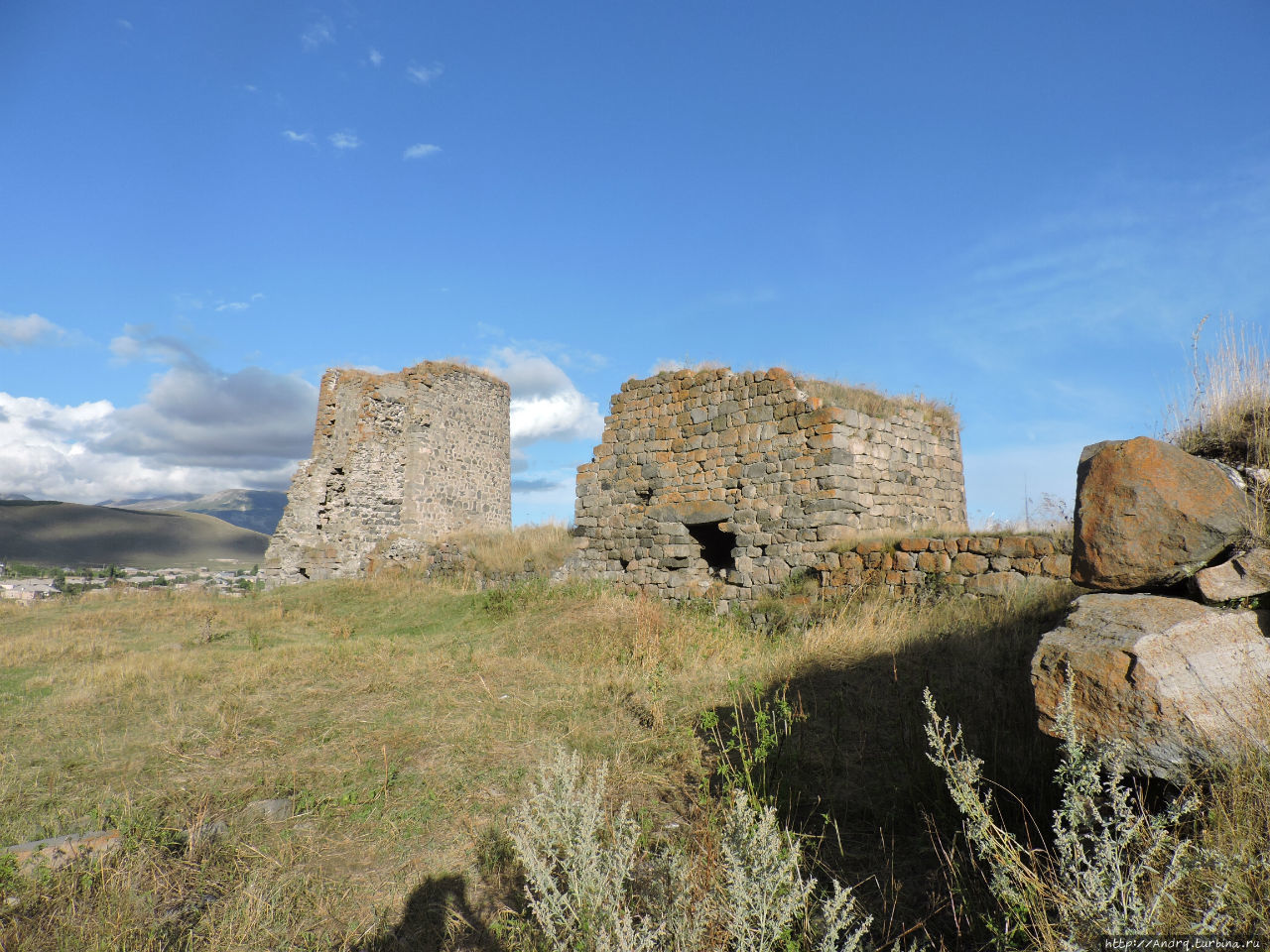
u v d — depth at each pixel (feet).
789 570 42.14
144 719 23.47
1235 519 11.46
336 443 79.66
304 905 11.98
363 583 65.87
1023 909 8.25
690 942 8.45
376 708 24.03
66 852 13.21
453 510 84.07
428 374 82.58
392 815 15.49
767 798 13.28
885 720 18.02
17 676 31.07
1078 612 11.33
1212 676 9.25
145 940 10.69
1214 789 8.23
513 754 18.88
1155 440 12.80
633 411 53.01
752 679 23.50
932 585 32.63
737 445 46.39
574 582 51.31
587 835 9.64
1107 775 9.64
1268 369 18.33
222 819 15.49
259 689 27.20
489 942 10.79
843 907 9.70
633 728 20.44
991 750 14.30
